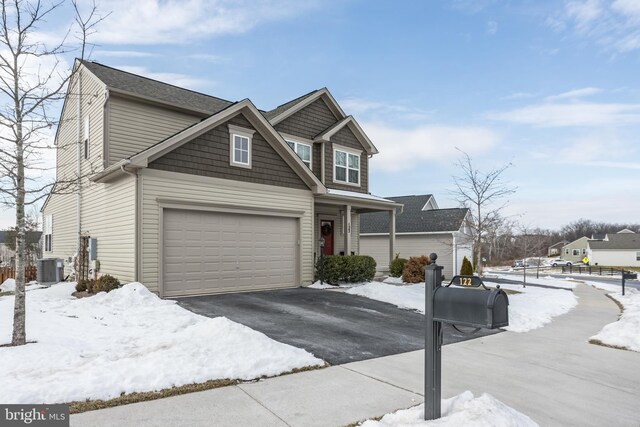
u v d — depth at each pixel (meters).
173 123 14.16
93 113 13.51
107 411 3.85
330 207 17.47
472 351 6.70
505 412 3.38
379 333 7.62
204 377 4.73
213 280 11.38
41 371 4.53
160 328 6.80
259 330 7.34
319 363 5.59
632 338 7.29
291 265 13.41
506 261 49.28
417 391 4.61
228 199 11.72
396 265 17.58
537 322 9.35
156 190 10.30
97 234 12.48
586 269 43.62
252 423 3.69
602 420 3.98
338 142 17.44
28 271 15.75
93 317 7.60
